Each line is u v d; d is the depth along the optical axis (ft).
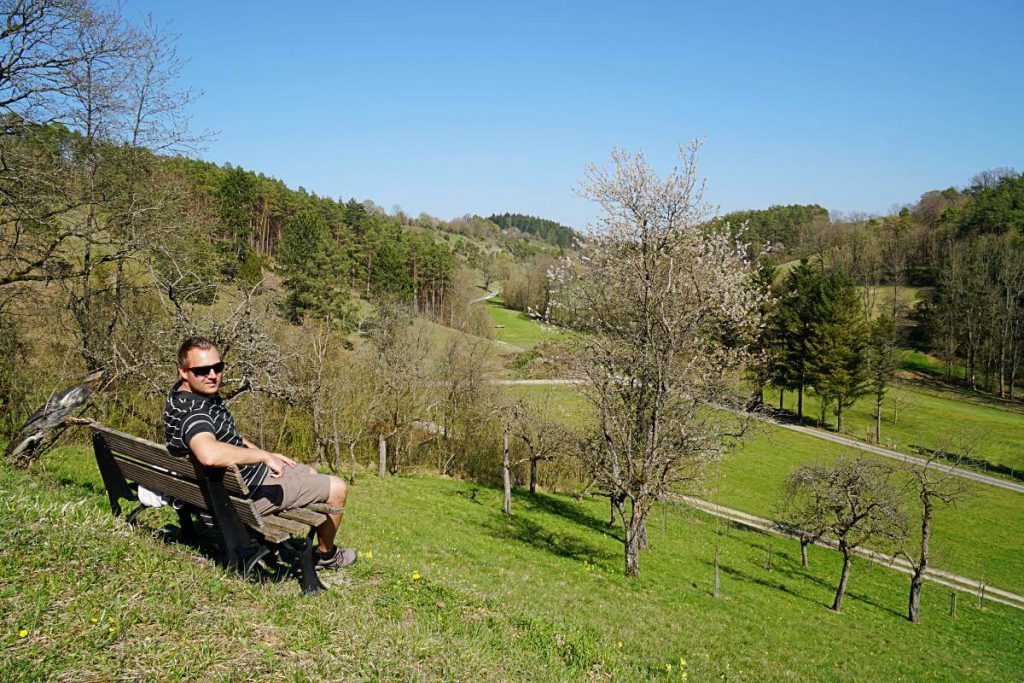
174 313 63.46
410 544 72.95
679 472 85.97
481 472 157.28
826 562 134.10
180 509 22.12
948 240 320.29
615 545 107.55
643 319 81.15
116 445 21.40
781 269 347.97
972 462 180.65
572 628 28.68
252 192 242.17
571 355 87.30
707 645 59.06
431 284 301.43
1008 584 131.85
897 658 82.07
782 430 231.71
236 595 18.90
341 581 22.52
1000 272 268.62
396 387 139.64
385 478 134.41
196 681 14.67
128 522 22.24
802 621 88.28
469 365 157.28
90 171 67.26
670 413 79.82
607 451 86.43
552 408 140.97
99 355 60.44
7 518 19.92
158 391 57.67
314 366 118.62
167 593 17.99
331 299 198.90
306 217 204.95
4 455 33.47
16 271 62.64
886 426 235.81
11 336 66.64
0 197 57.36
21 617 15.34
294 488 20.66
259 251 258.57
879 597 117.70
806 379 236.63
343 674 16.38
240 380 63.36
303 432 134.31
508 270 428.97
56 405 33.88
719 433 80.12
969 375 273.75
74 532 20.10
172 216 71.20
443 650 18.99
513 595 47.55
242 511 18.58
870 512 107.55
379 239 293.23
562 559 87.04
